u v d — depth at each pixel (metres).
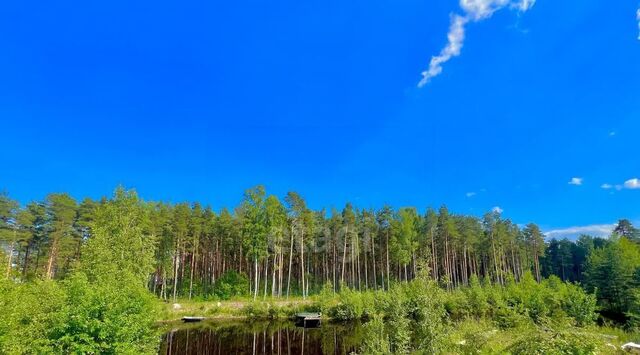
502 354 8.69
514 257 72.62
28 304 13.38
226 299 49.88
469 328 14.34
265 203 52.94
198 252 59.38
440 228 63.53
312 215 59.62
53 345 11.99
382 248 63.12
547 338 7.52
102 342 12.11
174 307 42.59
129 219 29.44
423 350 11.70
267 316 41.44
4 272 12.64
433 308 12.00
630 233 65.62
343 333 31.75
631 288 30.53
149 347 15.76
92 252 24.33
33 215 46.00
